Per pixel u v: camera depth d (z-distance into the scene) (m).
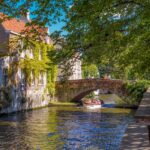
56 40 10.30
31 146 18.47
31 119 31.11
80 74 73.12
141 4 8.45
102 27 9.01
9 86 35.97
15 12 8.56
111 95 82.25
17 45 10.67
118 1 8.64
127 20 9.09
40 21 8.59
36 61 42.69
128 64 13.27
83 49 10.26
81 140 20.39
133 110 41.91
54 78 50.22
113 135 22.17
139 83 45.88
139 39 10.24
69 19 8.64
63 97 50.72
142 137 8.74
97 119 31.69
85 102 47.34
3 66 35.03
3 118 31.47
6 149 17.66
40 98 44.84
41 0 8.16
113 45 9.75
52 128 25.41
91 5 7.98
